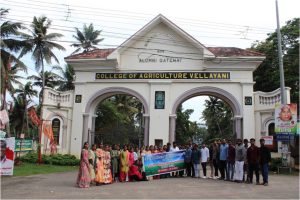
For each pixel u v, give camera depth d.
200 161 16.22
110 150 14.54
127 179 14.59
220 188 11.98
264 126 21.28
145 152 15.70
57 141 23.19
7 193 10.42
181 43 22.97
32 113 23.05
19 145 22.45
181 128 47.53
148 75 22.94
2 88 19.23
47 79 41.31
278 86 28.17
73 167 20.44
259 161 13.41
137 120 48.66
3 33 25.12
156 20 22.61
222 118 52.19
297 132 17.70
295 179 14.92
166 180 14.88
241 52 22.55
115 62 22.83
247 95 21.84
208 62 22.20
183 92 22.48
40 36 31.05
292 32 28.03
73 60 23.34
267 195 10.38
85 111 23.30
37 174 16.14
